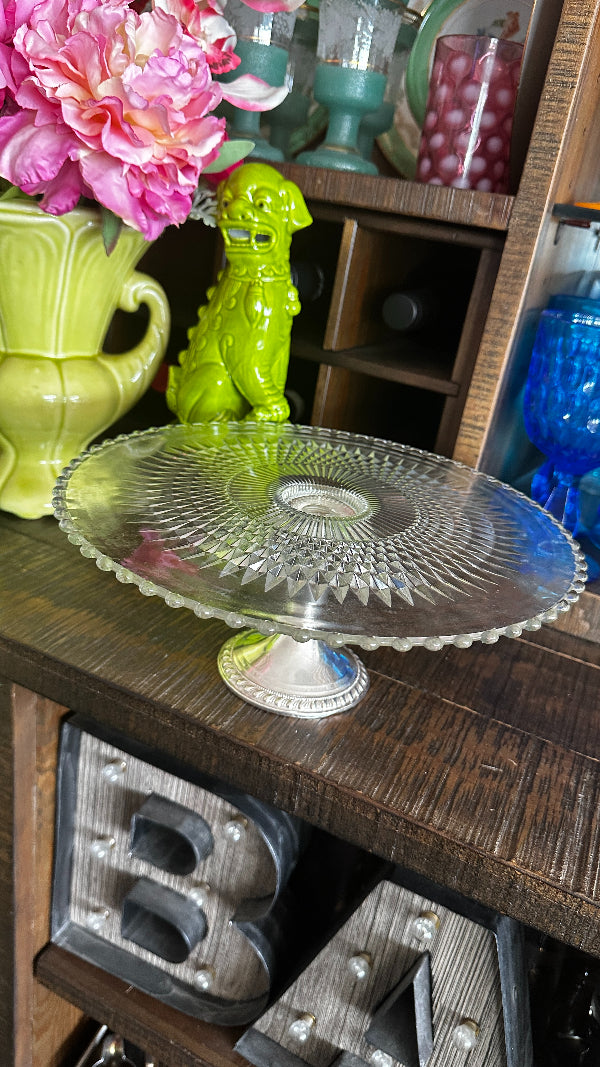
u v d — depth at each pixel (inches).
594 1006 24.7
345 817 18.7
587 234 28.3
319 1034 23.4
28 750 23.6
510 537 20.9
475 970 19.9
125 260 24.7
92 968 26.8
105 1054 30.8
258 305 26.5
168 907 24.0
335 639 15.6
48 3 19.7
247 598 16.5
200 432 25.4
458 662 24.1
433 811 18.2
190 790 22.7
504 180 26.7
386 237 29.3
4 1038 28.1
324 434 27.1
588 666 24.8
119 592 24.7
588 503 28.2
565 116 21.6
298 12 31.0
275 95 24.1
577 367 24.5
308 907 26.3
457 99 25.7
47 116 20.1
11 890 25.0
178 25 20.5
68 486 19.9
